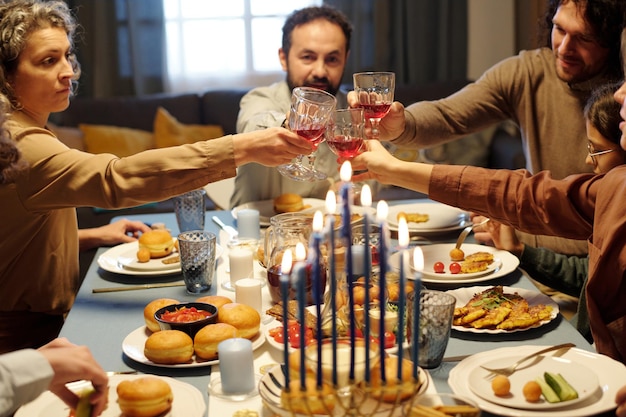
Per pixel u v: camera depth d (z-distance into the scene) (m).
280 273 1.57
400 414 1.04
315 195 2.57
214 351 1.34
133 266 1.87
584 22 2.09
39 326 1.89
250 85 5.05
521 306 1.54
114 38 4.79
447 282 1.70
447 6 4.87
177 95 4.61
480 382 1.23
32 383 1.06
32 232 1.79
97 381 1.13
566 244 2.18
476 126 2.39
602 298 1.48
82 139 4.29
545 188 1.61
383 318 0.96
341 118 1.66
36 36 1.79
